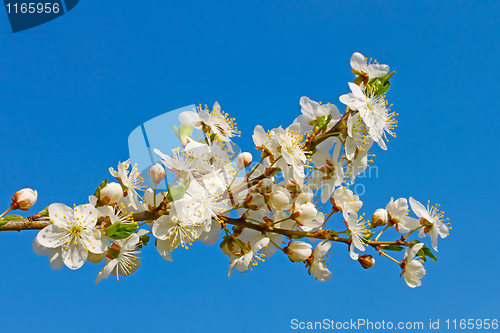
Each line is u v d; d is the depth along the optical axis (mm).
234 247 489
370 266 488
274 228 490
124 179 479
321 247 486
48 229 465
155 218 477
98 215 472
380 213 495
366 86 499
